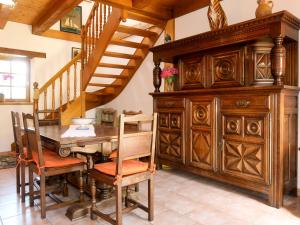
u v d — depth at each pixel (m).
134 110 5.11
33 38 5.45
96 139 2.17
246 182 2.60
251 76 2.78
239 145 2.63
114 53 4.34
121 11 3.58
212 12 2.97
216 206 2.43
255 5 3.09
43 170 2.16
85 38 4.77
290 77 2.72
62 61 5.86
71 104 4.83
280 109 2.32
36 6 4.51
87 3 6.13
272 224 2.07
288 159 2.52
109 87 5.45
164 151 3.55
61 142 1.99
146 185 3.06
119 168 1.90
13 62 5.34
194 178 3.33
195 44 3.09
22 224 2.07
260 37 2.48
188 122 3.18
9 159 4.43
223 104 2.78
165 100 3.50
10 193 2.80
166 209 2.36
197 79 3.31
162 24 4.22
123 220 2.14
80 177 2.37
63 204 2.31
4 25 4.84
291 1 2.77
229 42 2.74
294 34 2.57
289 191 2.63
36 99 4.62
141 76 4.90
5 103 5.11
